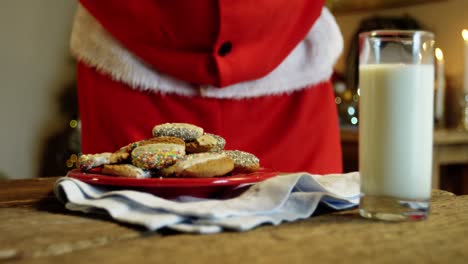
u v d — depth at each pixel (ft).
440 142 6.30
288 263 1.51
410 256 1.57
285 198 1.96
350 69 8.57
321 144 4.17
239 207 1.94
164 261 1.52
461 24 8.11
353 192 2.20
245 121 3.99
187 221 1.88
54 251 1.62
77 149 7.95
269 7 3.58
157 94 3.80
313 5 3.95
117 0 3.53
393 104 1.89
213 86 3.80
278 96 4.07
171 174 2.17
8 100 8.14
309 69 4.08
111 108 3.78
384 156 1.92
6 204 2.27
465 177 6.95
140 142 2.34
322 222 1.92
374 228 1.84
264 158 4.02
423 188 1.92
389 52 1.91
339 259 1.54
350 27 9.52
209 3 3.45
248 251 1.60
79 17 3.93
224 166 2.17
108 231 1.80
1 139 8.10
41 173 8.48
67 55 8.75
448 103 8.29
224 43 3.59
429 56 1.91
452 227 1.85
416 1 8.50
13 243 1.66
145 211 1.94
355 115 7.72
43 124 8.51
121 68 3.71
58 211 2.12
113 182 2.11
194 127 2.45
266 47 3.74
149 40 3.61
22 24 8.22
